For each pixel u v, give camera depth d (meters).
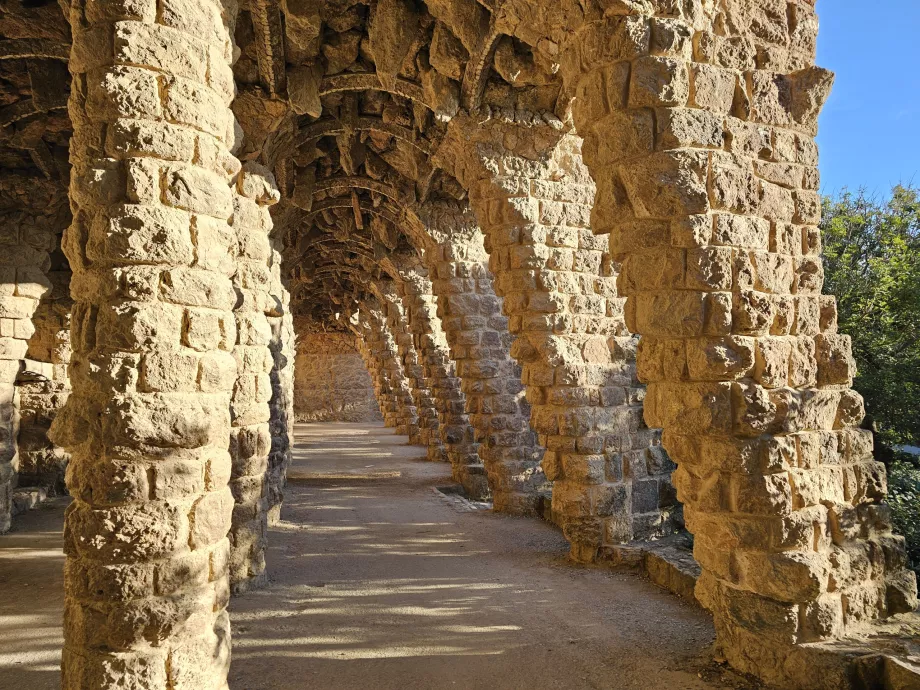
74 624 4.52
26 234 12.72
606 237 11.30
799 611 5.77
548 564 9.98
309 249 22.78
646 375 6.33
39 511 14.39
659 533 10.74
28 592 8.66
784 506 5.86
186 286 4.67
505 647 6.74
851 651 5.49
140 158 4.62
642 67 5.96
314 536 12.01
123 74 4.59
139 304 4.53
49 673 6.20
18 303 12.62
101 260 4.61
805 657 5.58
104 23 4.63
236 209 8.66
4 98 10.55
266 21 9.04
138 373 4.52
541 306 10.64
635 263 6.22
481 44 9.65
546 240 10.90
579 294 10.91
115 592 4.42
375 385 38.31
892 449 12.03
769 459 5.86
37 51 9.44
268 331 9.05
